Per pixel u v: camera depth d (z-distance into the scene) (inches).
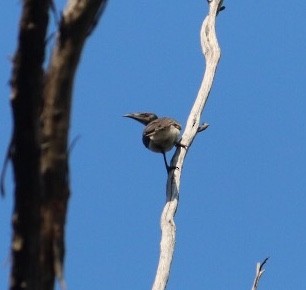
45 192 398.6
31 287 385.4
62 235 402.3
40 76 367.2
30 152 368.8
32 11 359.3
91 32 399.5
